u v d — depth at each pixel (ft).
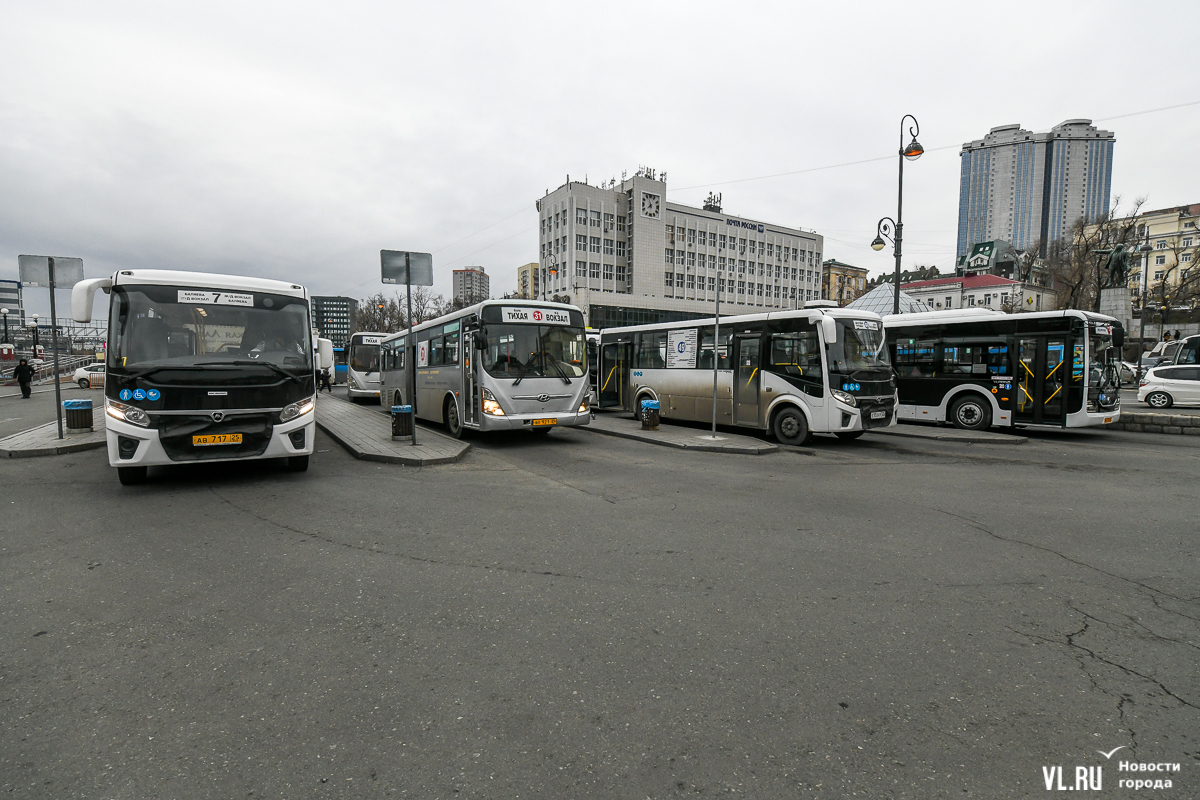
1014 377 46.96
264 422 25.93
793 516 21.50
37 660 11.06
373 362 86.58
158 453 24.20
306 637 12.01
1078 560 16.79
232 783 7.82
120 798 7.53
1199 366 70.03
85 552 17.28
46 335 173.58
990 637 12.08
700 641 11.85
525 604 13.65
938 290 283.59
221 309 26.18
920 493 25.52
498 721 9.18
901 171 63.72
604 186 266.57
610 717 9.29
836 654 11.35
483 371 39.29
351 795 7.60
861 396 39.60
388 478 28.40
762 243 291.17
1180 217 308.40
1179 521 20.93
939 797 7.60
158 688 10.12
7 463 31.63
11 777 7.89
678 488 26.43
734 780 7.90
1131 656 11.34
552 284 207.21
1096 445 42.45
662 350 54.03
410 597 14.05
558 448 39.45
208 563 16.37
